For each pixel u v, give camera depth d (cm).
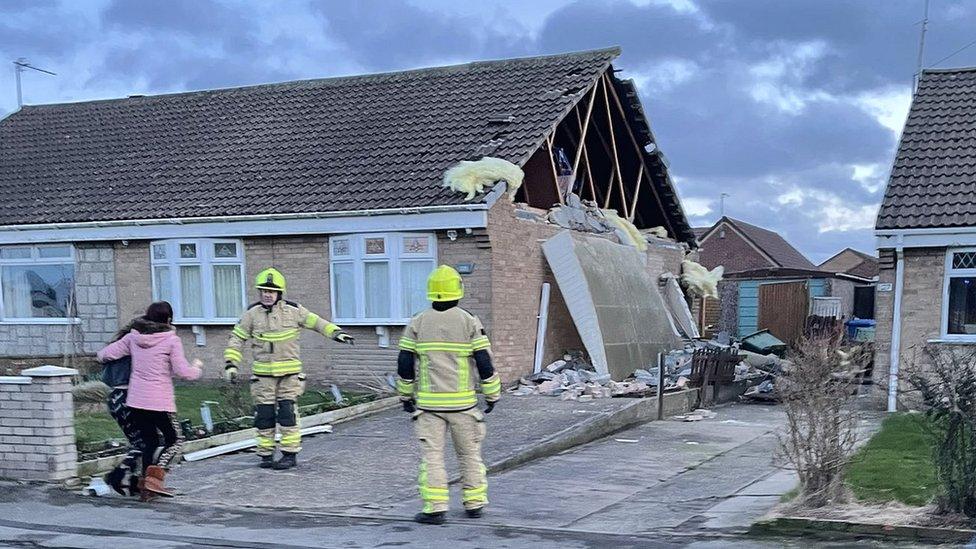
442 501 684
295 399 905
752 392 1620
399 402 1302
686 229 2238
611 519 699
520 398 1342
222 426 1032
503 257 1433
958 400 625
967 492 616
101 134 2006
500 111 1641
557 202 1680
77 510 717
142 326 764
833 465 688
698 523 676
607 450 1048
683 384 1432
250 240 1552
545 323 1562
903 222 1357
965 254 1338
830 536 611
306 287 1516
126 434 772
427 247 1424
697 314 2353
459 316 702
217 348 1588
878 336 1394
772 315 2670
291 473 872
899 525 604
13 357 1639
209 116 1969
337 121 1786
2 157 1989
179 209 1589
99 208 1672
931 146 1490
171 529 659
